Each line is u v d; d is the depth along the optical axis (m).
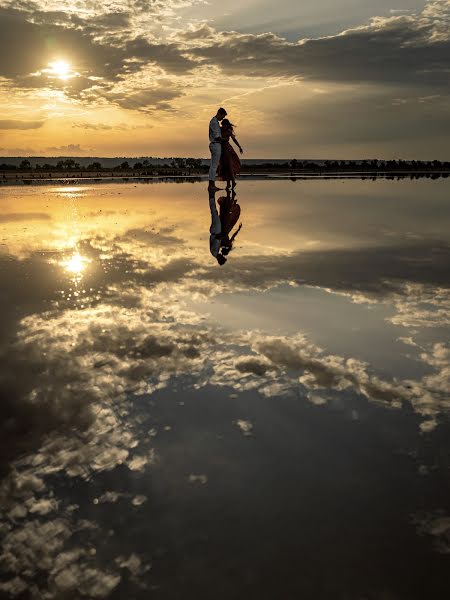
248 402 2.03
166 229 7.07
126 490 1.51
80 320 3.05
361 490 1.50
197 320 3.05
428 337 2.74
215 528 1.35
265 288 3.81
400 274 4.26
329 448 1.71
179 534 1.33
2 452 1.69
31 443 1.75
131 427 1.85
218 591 1.16
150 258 4.98
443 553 1.26
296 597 1.14
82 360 2.44
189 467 1.62
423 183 17.50
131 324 2.97
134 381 2.22
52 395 2.08
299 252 5.33
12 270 4.45
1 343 2.65
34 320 3.04
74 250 5.45
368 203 10.72
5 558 1.27
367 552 1.26
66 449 1.71
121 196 12.94
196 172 30.86
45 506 1.45
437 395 2.08
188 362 2.42
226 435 1.80
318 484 1.52
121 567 1.23
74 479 1.56
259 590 1.16
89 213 9.04
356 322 3.00
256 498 1.46
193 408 1.99
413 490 1.49
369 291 3.71
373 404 2.01
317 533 1.33
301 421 1.88
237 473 1.58
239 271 4.40
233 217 8.36
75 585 1.19
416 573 1.20
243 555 1.26
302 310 3.25
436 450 1.69
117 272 4.37
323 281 4.03
